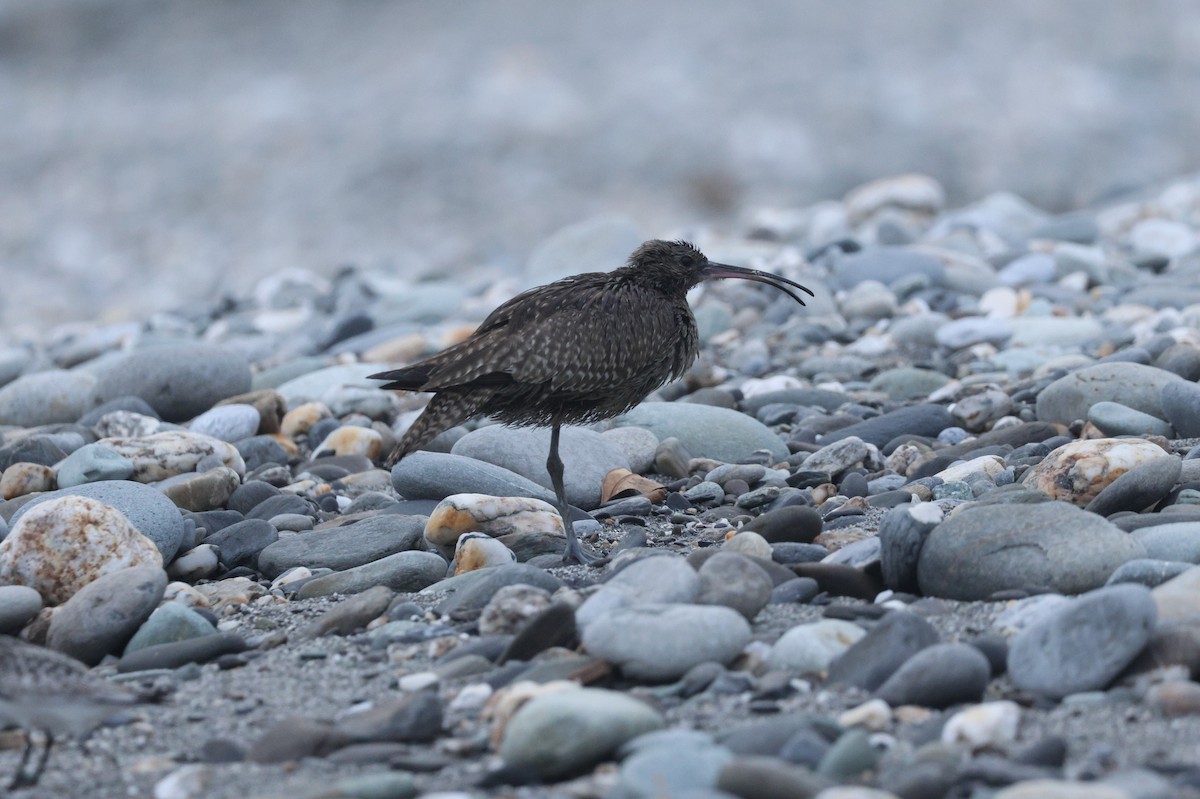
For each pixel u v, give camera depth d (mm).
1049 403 13617
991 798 6410
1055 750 6828
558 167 48594
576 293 11242
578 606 8898
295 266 43250
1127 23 61469
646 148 50188
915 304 19578
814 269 22438
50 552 10188
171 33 63906
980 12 63031
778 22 62281
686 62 57719
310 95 57156
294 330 23562
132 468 13039
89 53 62781
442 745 7504
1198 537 9070
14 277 43250
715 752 6855
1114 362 13844
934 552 9180
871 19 62000
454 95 55469
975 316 19031
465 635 9047
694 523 11562
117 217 47188
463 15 64875
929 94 54312
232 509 12797
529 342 10773
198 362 16422
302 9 66625
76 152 52469
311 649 9219
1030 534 9039
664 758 6738
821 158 49656
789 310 20094
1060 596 8539
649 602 8602
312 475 13891
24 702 7246
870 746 6859
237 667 9023
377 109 54219
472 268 41312
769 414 15062
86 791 7285
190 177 49875
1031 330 17516
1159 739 7020
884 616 8484
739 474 12594
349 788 6789
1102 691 7598
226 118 54844
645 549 10531
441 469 12062
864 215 28812
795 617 8938
